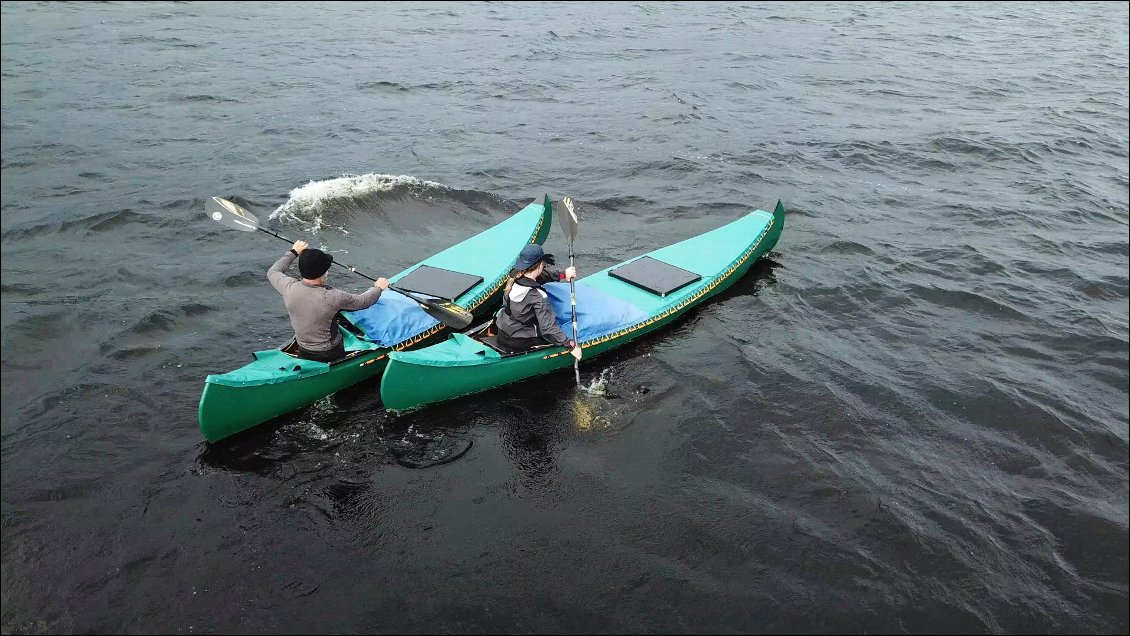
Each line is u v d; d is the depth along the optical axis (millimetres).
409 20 25562
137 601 5074
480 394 7320
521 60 20547
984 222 11422
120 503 5898
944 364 7863
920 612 5078
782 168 13375
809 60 21531
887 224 11297
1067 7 31938
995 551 5574
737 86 18531
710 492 6098
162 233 10531
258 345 8016
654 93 17641
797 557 5484
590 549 5535
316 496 6020
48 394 7156
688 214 11609
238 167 12836
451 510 5883
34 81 17266
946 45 24203
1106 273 9906
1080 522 5852
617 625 4949
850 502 6008
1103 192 12680
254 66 19094
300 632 4883
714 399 7254
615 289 8664
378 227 10945
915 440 6730
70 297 8891
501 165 13273
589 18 26922
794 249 10430
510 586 5223
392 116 15672
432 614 5008
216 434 6469
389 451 6527
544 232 10344
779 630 4926
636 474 6289
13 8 24422
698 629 4926
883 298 9180
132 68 18547
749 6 30047
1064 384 7578
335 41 22141
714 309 8859
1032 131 15609
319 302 6637
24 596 5082
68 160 12984
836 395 7305
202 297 8930
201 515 5805
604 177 12906
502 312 7430
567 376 7633
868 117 16344
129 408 6984
